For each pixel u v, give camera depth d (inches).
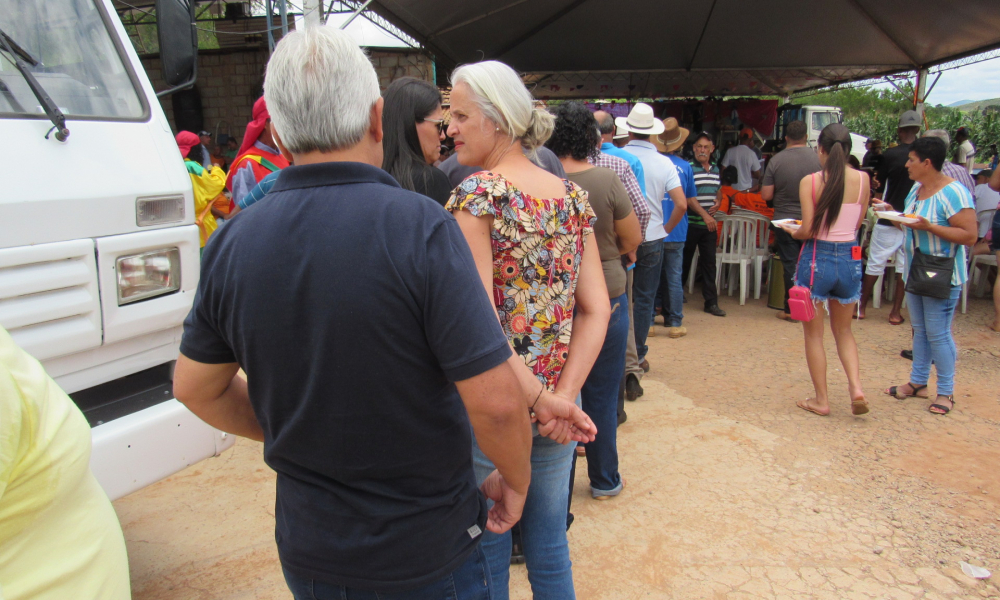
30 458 45.9
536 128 69.7
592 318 73.6
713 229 242.1
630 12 374.6
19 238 75.0
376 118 47.4
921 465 132.6
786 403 165.9
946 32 360.2
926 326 158.4
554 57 446.3
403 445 44.9
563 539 76.0
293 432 45.0
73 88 90.4
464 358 43.3
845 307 150.5
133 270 87.7
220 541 113.0
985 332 222.2
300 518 47.2
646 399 170.1
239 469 138.9
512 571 104.7
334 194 44.0
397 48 392.8
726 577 100.0
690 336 225.6
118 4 348.2
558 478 73.4
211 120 420.2
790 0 358.3
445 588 48.9
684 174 225.5
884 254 234.4
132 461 84.0
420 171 90.1
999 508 116.6
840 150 142.3
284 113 44.4
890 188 247.1
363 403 43.1
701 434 148.5
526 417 48.1
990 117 740.0
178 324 95.5
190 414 90.4
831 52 430.9
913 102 456.1
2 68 84.1
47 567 47.7
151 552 110.0
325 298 41.7
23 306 75.6
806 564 102.7
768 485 126.0
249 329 43.6
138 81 98.4
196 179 166.9
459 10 327.9
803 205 148.3
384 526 45.6
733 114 550.3
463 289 43.4
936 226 148.9
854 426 151.5
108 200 84.0
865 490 123.6
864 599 94.6
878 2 346.9
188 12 106.2
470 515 50.5
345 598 47.3
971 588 96.4
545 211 65.7
